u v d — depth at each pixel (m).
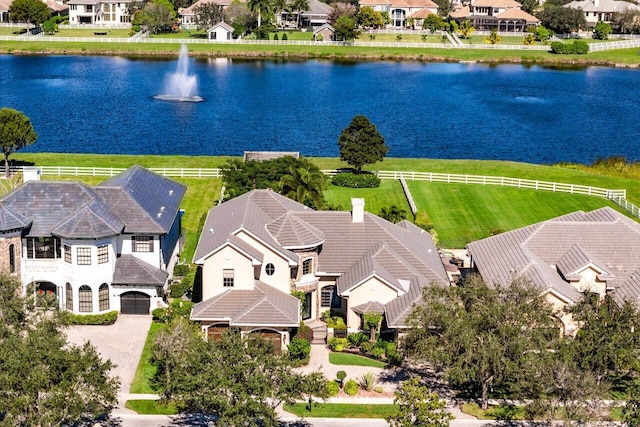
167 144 147.12
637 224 81.06
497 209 104.25
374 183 111.31
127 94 190.00
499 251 77.94
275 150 144.62
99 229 73.12
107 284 74.38
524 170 121.69
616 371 62.62
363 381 64.19
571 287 72.88
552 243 77.44
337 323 73.56
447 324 59.75
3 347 51.94
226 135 154.50
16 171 114.81
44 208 75.19
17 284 61.88
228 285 71.62
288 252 73.25
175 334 61.53
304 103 184.25
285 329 68.94
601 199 108.75
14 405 49.28
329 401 61.97
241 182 95.81
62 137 150.00
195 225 95.69
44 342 52.59
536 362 56.19
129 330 72.50
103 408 53.62
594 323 59.53
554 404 57.59
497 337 58.75
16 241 73.50
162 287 75.44
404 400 54.84
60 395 50.72
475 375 59.81
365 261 74.62
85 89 194.88
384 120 169.38
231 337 54.41
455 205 105.31
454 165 124.19
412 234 82.44
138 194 79.62
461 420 59.59
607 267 75.19
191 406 59.84
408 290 72.25
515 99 194.50
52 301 67.44
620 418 59.09
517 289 62.22
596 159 143.12
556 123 171.88
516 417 60.03
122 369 65.88
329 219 78.19
